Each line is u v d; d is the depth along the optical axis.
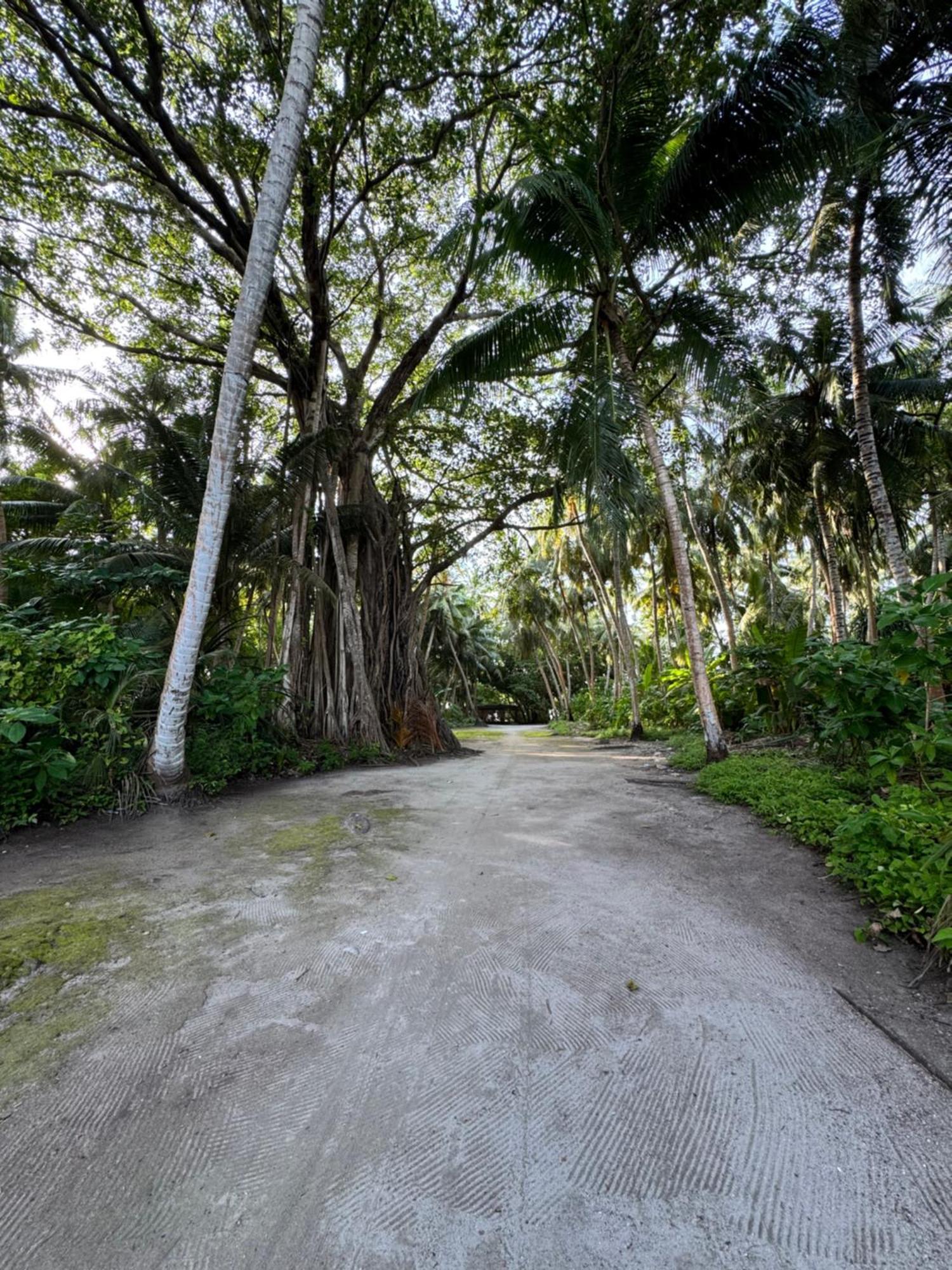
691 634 7.53
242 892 3.17
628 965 2.36
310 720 9.47
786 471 11.62
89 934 2.63
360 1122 1.53
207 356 10.63
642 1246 1.19
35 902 3.02
